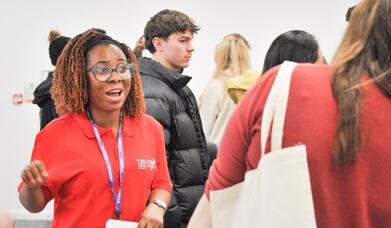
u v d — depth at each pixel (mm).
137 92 1692
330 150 765
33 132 4914
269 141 799
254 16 4910
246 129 846
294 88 799
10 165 4898
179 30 2365
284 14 4902
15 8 4840
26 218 4883
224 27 4926
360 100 752
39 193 1501
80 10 4910
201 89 4926
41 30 4879
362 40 796
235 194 898
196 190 2139
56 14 4883
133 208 1590
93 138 1575
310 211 769
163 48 2393
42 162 1460
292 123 784
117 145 1604
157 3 4949
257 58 4914
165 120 2049
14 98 4879
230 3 4910
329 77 799
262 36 4918
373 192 772
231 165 885
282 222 777
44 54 4887
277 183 785
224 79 3240
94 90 1570
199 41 4930
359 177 767
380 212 777
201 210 953
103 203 1542
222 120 3096
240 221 860
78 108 1587
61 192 1544
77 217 1523
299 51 1901
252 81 2312
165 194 1703
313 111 778
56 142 1541
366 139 754
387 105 754
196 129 2209
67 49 1603
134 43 4957
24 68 4879
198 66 4930
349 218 780
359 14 817
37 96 2744
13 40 4855
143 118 1723
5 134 4883
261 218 809
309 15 4879
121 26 4949
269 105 806
